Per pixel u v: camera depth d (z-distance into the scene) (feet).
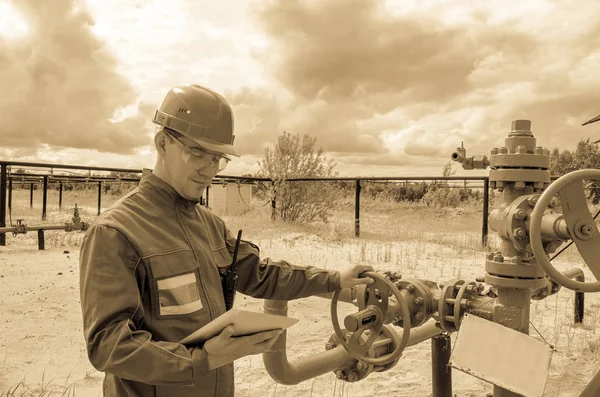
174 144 5.44
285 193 48.08
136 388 5.15
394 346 8.71
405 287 8.83
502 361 6.81
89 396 11.16
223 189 55.83
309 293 7.08
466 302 8.40
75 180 60.85
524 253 7.67
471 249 33.47
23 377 12.04
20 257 27.99
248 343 4.77
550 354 6.44
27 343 14.32
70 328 15.71
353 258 29.58
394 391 11.91
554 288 10.09
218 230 6.42
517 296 7.82
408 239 38.45
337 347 9.30
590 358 13.88
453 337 15.65
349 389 12.01
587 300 20.66
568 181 6.04
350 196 74.18
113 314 4.62
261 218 50.49
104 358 4.52
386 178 38.73
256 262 6.72
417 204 73.77
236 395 11.55
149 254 5.05
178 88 5.59
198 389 5.38
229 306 5.97
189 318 5.26
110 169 36.91
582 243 6.26
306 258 29.27
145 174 5.61
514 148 7.77
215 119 5.47
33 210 62.95
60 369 12.62
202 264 5.60
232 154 5.49
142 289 5.04
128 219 5.13
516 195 7.86
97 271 4.73
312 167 48.34
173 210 5.56
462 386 12.34
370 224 49.16
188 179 5.53
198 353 4.60
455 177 35.88
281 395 11.57
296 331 16.34
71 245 33.09
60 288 20.62
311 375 9.00
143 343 4.53
